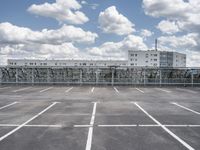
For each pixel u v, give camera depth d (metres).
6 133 6.71
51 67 28.64
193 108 11.17
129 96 16.27
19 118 8.73
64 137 6.31
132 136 6.39
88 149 5.36
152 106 11.73
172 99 14.64
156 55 66.00
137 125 7.64
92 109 10.75
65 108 11.03
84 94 17.52
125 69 28.55
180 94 17.81
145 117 8.93
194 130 7.05
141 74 28.27
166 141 5.96
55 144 5.72
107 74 28.55
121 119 8.55
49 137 6.31
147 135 6.49
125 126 7.50
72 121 8.22
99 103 12.73
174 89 22.78
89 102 13.12
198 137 6.32
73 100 13.97
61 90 20.92
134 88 23.86
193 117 8.98
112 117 8.91
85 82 28.36
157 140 6.04
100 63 51.38
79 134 6.59
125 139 6.11
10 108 11.02
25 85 27.45
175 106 11.77
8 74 28.50
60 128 7.26
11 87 24.36
